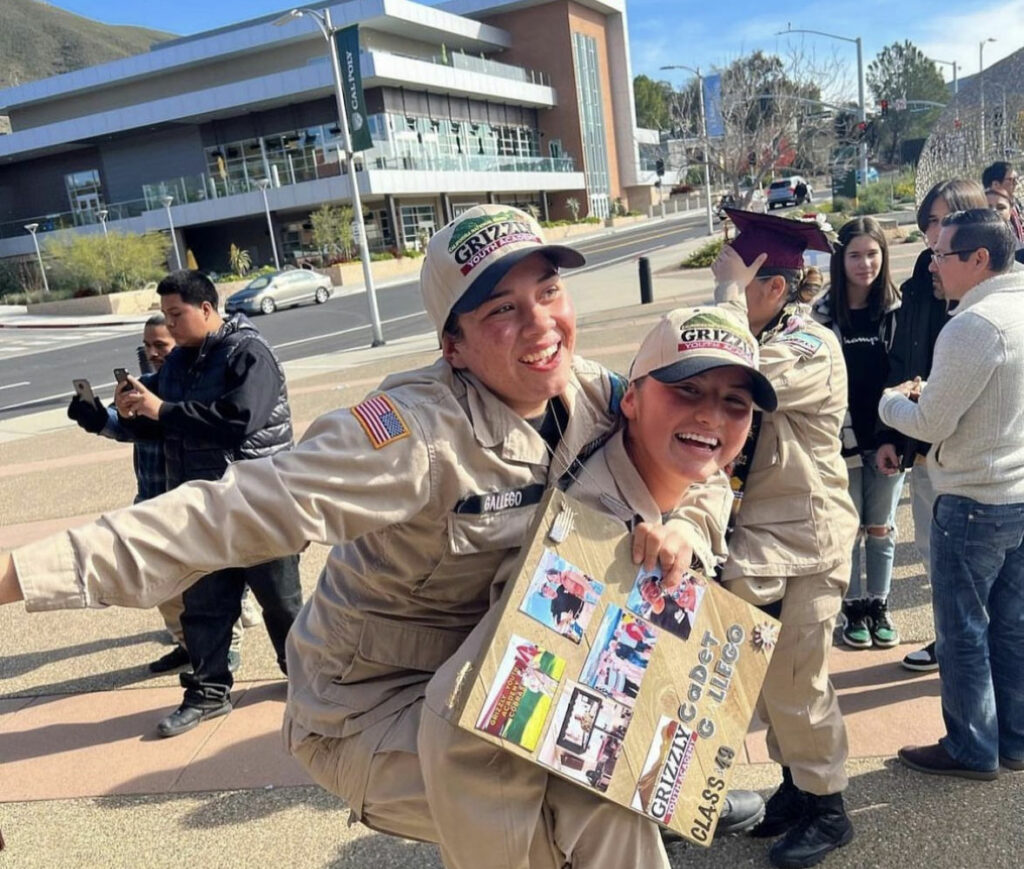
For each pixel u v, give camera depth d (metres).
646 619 1.69
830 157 45.94
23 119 51.44
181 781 3.36
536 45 56.00
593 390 1.96
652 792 1.66
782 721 2.50
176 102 43.22
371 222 41.78
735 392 1.77
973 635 2.73
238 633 4.40
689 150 35.12
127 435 4.04
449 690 1.59
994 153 4.99
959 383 2.54
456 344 1.75
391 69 41.25
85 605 1.45
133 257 37.78
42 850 3.03
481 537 1.69
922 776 2.91
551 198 56.62
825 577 2.43
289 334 22.95
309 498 1.55
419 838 1.88
